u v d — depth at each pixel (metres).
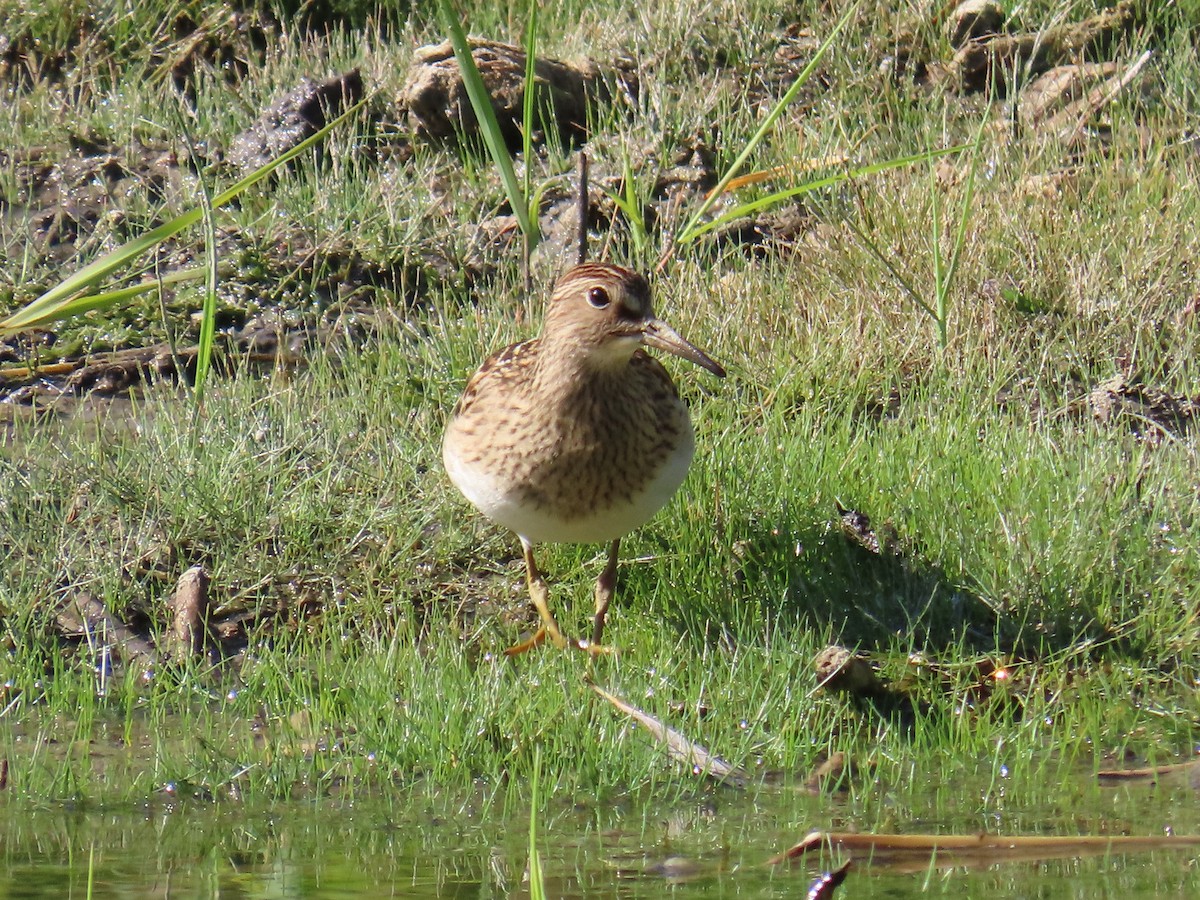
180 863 7.83
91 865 7.13
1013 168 14.51
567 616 10.41
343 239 14.48
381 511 10.99
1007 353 12.48
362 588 10.59
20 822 8.25
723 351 12.62
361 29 18.08
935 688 9.50
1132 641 9.76
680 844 7.99
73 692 9.52
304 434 11.62
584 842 8.02
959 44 16.72
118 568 10.51
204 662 9.95
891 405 12.34
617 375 9.46
